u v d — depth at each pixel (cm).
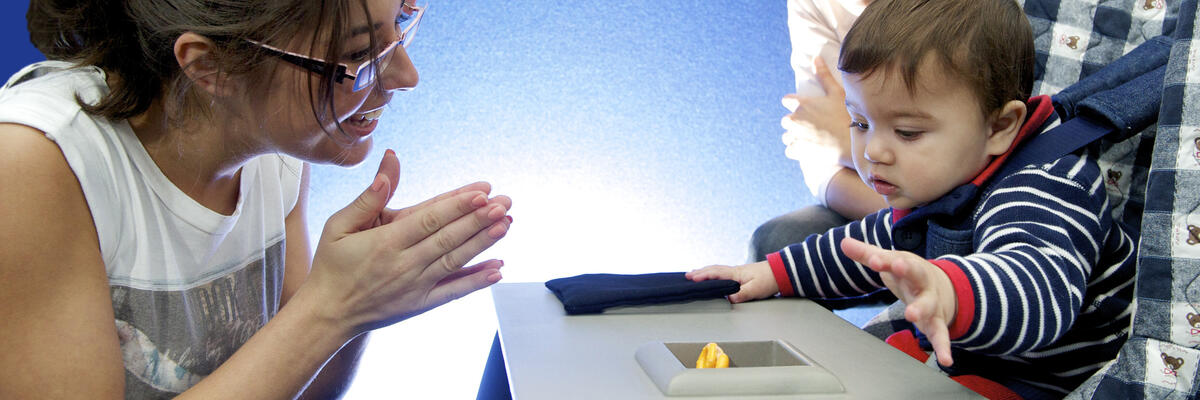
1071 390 91
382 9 73
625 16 232
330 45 70
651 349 71
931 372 70
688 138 235
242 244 95
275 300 104
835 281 98
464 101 228
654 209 235
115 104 76
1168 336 72
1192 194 72
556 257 233
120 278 82
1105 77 96
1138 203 101
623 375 68
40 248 70
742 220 237
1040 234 75
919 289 62
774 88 237
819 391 65
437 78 226
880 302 108
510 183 231
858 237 100
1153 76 89
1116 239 86
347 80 73
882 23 85
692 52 234
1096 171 85
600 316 87
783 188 238
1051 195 80
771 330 83
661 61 233
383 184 75
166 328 87
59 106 74
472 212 73
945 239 87
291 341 76
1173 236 73
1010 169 87
